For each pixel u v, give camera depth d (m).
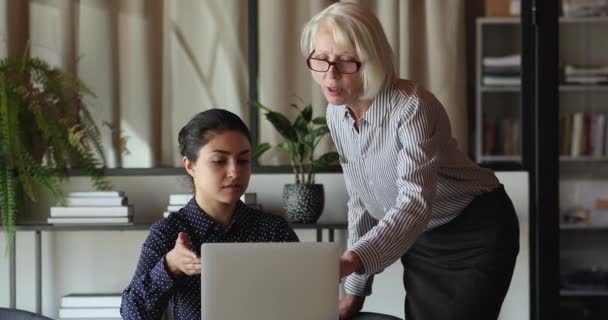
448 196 2.47
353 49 2.12
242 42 4.07
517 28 4.12
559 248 4.15
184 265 1.71
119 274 3.96
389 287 3.96
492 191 2.53
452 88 4.05
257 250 1.64
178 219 1.97
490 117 4.12
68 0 4.01
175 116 4.07
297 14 4.05
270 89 4.06
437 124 2.27
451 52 4.05
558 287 4.10
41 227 3.62
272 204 3.96
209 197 1.96
